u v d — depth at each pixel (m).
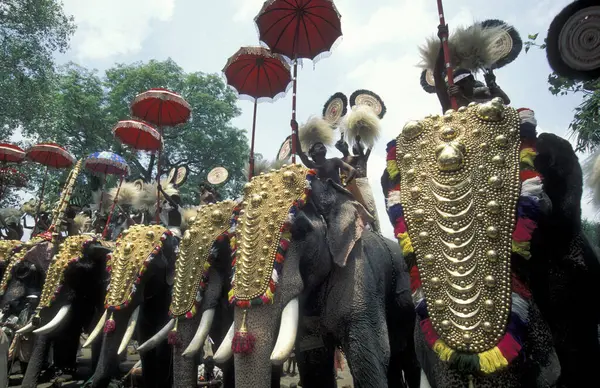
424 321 2.18
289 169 3.89
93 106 23.72
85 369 8.16
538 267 2.47
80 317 6.36
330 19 5.03
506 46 3.45
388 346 3.48
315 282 3.61
